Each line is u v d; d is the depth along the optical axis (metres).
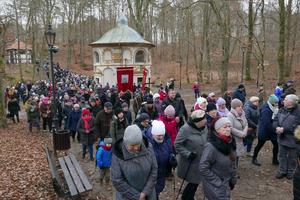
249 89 22.31
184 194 4.08
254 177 5.36
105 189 5.15
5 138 9.09
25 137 9.52
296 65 29.11
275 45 18.86
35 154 7.42
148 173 2.91
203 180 3.21
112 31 29.73
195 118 3.88
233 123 5.02
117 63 28.12
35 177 5.59
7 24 12.74
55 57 61.59
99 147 5.11
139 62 28.94
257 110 6.00
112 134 5.72
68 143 6.89
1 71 10.99
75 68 56.47
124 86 13.45
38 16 32.97
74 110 8.65
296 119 4.80
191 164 3.96
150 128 4.04
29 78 35.53
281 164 5.23
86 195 4.88
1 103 10.73
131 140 2.63
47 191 4.90
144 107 7.09
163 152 3.80
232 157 3.16
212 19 23.94
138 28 23.91
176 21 26.06
